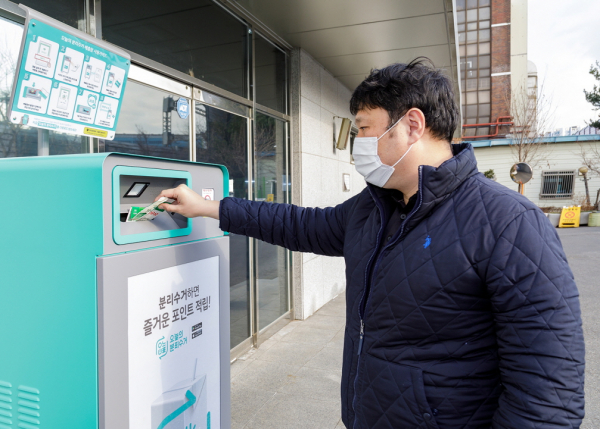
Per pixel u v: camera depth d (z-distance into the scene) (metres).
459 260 0.95
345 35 4.09
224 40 3.41
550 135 20.41
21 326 1.06
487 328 0.97
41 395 1.05
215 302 1.44
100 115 1.39
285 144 4.52
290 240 1.49
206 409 1.40
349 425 1.19
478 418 0.98
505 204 0.94
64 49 1.21
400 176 1.11
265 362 3.57
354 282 1.18
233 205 1.44
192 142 3.00
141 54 2.52
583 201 18.06
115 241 1.00
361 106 1.13
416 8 3.49
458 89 5.74
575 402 0.83
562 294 0.86
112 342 0.99
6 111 1.80
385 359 1.05
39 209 1.02
